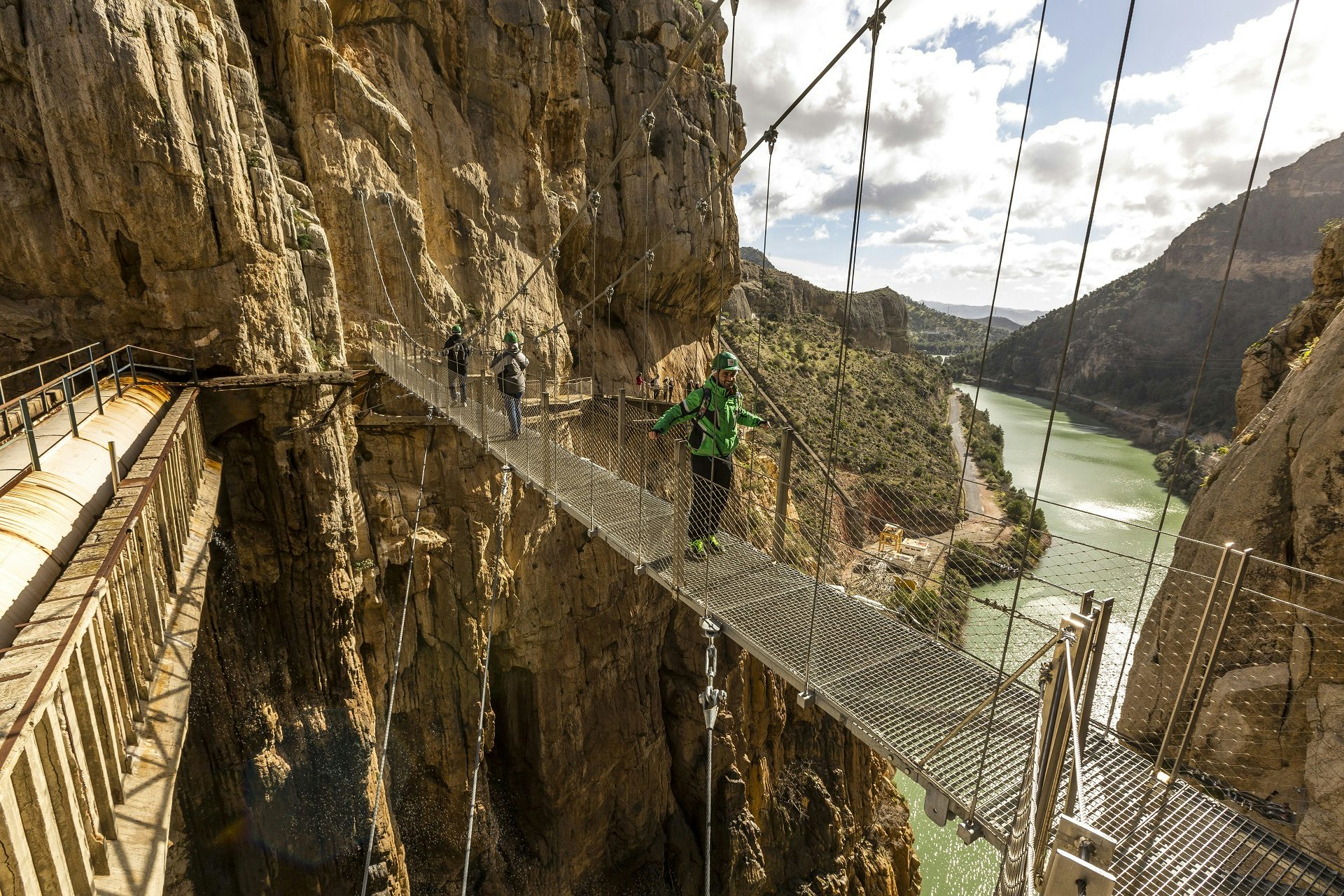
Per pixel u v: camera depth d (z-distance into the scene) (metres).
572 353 25.03
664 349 30.95
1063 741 2.85
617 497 8.02
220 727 11.23
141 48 9.57
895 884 25.03
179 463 8.05
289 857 12.09
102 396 8.38
